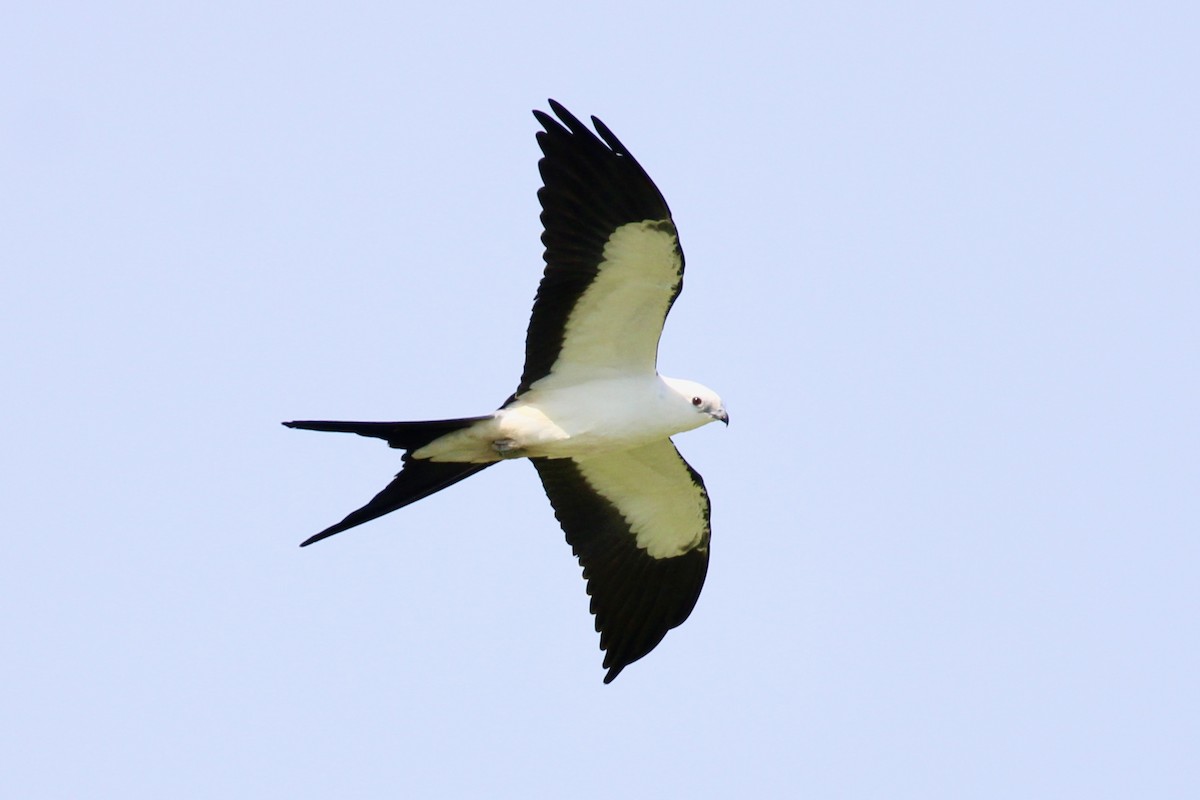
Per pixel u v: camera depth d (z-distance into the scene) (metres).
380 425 13.48
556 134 13.12
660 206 12.95
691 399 14.30
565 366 14.06
